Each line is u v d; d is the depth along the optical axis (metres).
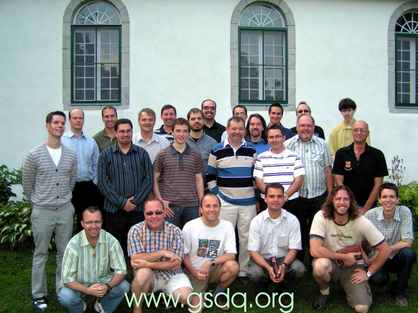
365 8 9.73
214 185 5.25
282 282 4.92
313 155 5.32
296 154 5.20
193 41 9.30
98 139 5.99
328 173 5.42
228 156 5.15
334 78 9.67
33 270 4.61
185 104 9.28
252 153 5.20
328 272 4.47
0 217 6.68
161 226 4.48
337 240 4.60
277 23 9.73
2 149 8.95
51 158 4.56
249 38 9.65
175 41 9.25
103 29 9.30
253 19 9.66
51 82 9.05
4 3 8.90
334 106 9.67
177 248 4.46
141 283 4.26
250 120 5.62
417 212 7.70
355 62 9.73
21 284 5.26
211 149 5.48
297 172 5.09
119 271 4.25
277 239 4.76
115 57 9.34
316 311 4.55
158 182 5.16
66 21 9.09
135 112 9.20
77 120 5.49
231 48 9.40
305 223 5.34
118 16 9.29
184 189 5.09
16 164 8.97
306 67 9.61
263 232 4.76
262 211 5.13
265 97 9.71
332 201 4.57
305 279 5.32
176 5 9.24
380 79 9.80
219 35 9.37
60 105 9.09
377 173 5.16
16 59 8.96
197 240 4.64
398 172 9.80
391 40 9.84
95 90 9.33
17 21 8.95
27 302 4.78
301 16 9.59
